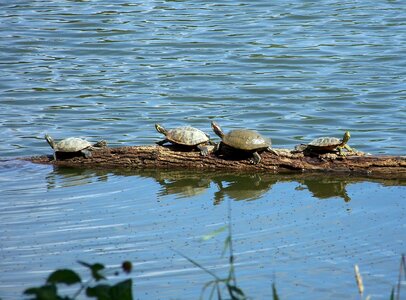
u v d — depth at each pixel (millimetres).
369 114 27797
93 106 29156
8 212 18469
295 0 45094
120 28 39969
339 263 15156
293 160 21078
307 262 15234
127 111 28516
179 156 21578
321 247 15977
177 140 21516
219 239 16531
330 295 13750
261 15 42031
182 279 14562
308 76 32250
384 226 17094
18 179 21172
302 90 30516
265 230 17047
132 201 19234
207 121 27344
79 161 22125
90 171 21922
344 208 18422
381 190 19672
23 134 26188
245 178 20953
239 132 21250
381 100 29125
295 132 26188
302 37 37812
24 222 17781
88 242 16516
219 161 21391
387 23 39844
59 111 28656
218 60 34594
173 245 16250
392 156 20688
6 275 14898
